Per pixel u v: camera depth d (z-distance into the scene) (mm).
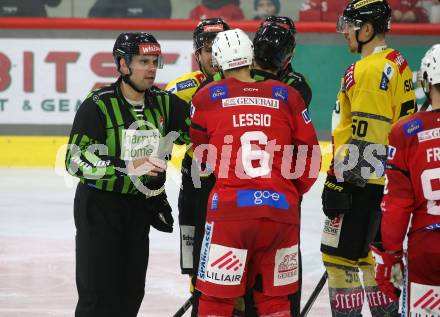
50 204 22000
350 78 11711
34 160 27359
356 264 11945
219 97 10359
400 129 9203
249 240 10102
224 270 10094
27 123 27312
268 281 10328
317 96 27125
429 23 26875
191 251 12062
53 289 14859
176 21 27109
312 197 23078
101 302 10891
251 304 11109
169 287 15031
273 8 27359
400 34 26812
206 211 11344
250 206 10008
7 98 27250
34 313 13461
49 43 27125
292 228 10289
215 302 10242
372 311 12086
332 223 11914
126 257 11102
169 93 11289
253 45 11125
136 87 10672
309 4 27250
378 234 12148
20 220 20250
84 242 10836
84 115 10688
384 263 9344
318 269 16234
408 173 9195
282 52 11039
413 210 9297
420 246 9172
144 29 27125
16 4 27203
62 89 27250
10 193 23266
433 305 9203
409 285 9312
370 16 11742
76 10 27406
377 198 11789
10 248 17719
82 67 27219
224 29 11992
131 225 10992
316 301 14227
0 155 27391
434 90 9219
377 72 11523
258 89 10391
